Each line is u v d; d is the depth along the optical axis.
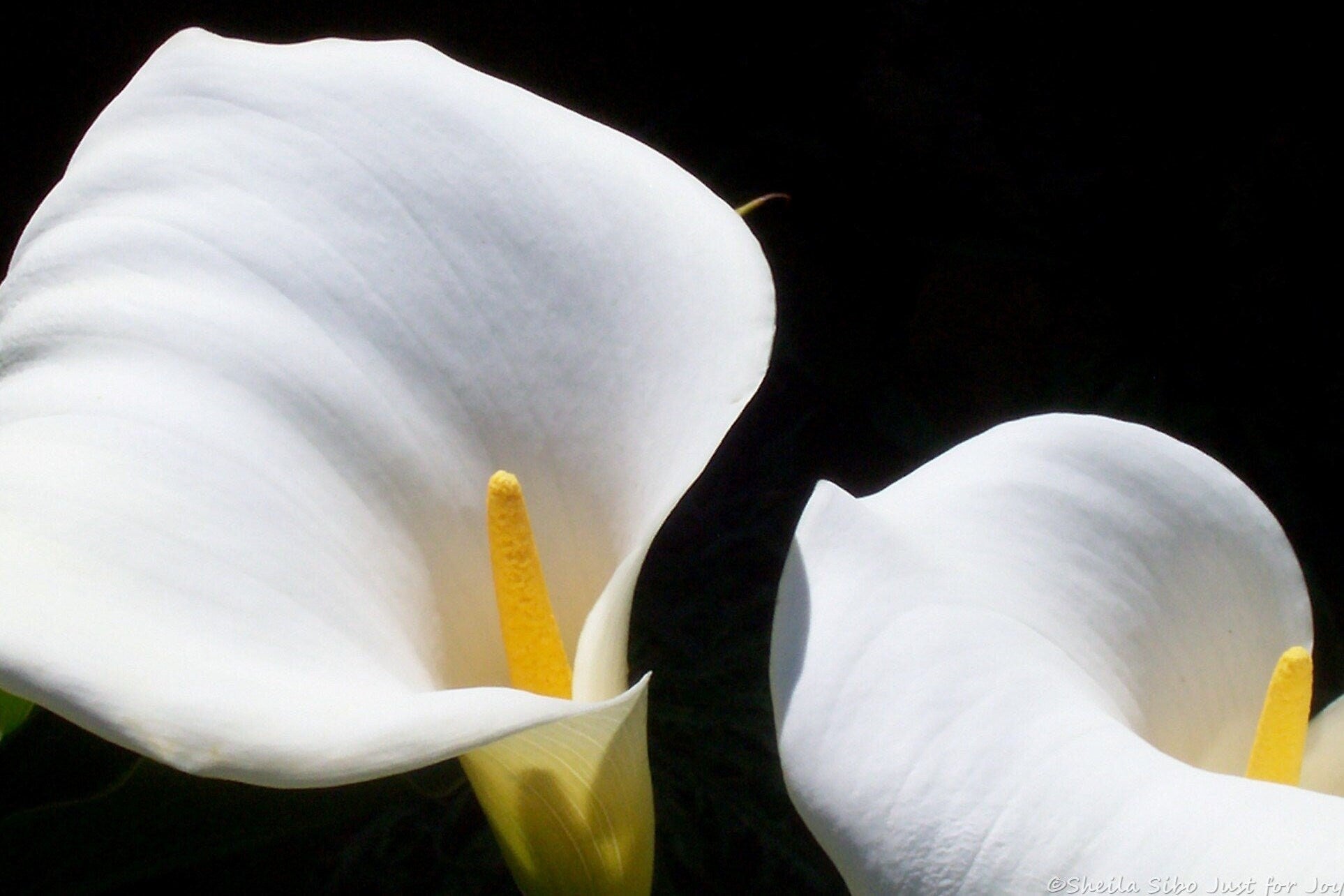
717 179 2.61
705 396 1.34
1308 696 1.34
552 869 1.35
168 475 1.31
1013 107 2.54
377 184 1.37
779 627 1.30
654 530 1.32
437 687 1.36
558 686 1.36
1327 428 2.32
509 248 1.37
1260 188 2.46
